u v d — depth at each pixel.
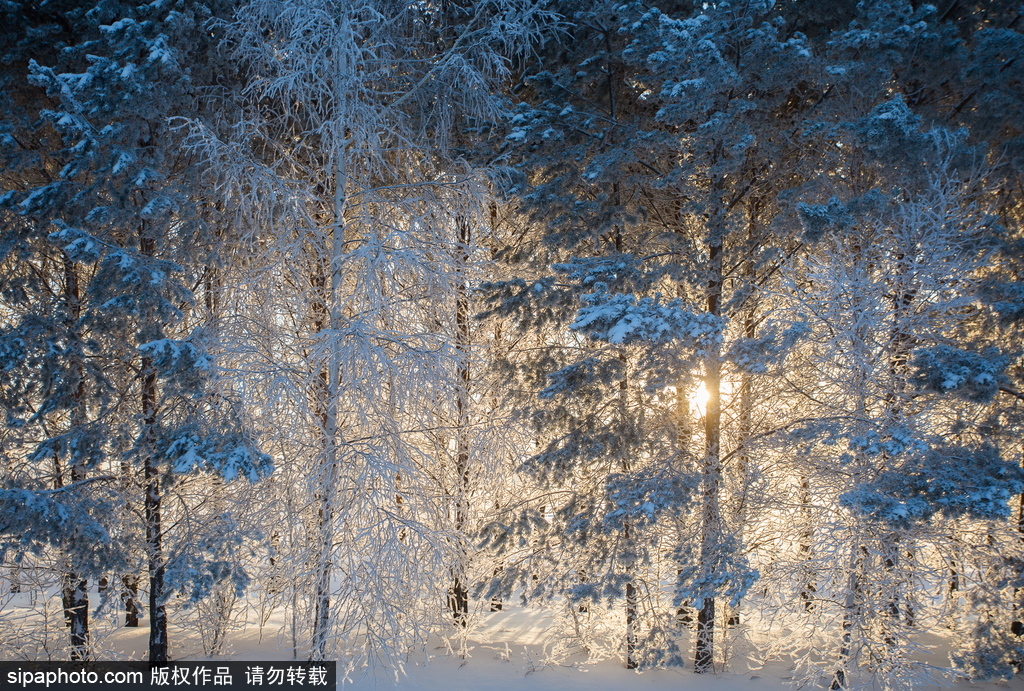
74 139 7.77
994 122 8.01
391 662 8.45
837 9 8.89
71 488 7.95
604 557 9.03
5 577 8.27
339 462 8.64
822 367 9.01
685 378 8.44
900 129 6.92
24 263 8.45
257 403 8.62
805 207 7.20
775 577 8.81
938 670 8.06
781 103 8.59
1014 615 8.93
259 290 8.98
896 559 8.28
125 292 7.41
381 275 8.66
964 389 7.21
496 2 8.98
